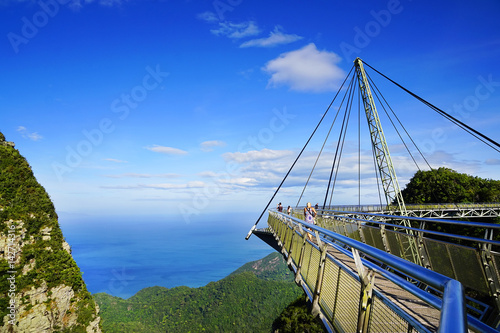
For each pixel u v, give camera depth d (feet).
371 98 184.34
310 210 49.57
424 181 253.44
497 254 18.60
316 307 19.89
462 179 247.70
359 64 183.73
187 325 562.66
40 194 239.09
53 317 186.80
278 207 109.81
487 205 214.69
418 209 197.36
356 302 13.60
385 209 191.01
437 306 5.41
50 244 214.69
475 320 4.41
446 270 23.49
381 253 7.81
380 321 11.05
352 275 14.19
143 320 611.47
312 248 25.44
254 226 85.40
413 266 6.03
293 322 192.24
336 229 55.26
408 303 18.11
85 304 212.43
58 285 199.52
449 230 150.92
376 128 184.96
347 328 14.46
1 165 229.86
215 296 634.84
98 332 213.87
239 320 552.82
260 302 598.34
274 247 135.33
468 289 22.62
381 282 25.16
